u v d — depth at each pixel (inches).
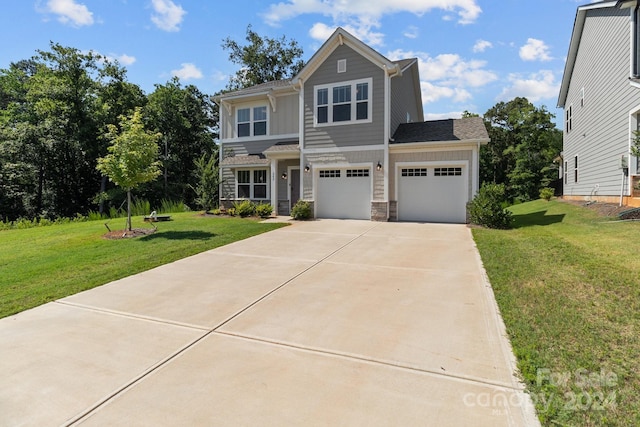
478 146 490.9
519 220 496.7
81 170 1017.5
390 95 532.7
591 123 581.0
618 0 424.2
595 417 89.8
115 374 119.6
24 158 895.7
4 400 105.7
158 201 1090.7
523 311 159.2
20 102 1141.7
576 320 144.8
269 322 161.6
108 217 826.2
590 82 583.8
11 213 910.4
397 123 587.5
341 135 550.0
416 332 147.0
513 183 1160.2
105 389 110.8
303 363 124.3
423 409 97.3
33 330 157.6
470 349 131.0
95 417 97.6
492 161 1263.5
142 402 103.9
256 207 588.7
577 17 595.8
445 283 213.3
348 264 266.5
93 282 230.1
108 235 405.7
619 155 467.5
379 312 170.2
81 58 983.6
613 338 128.7
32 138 889.5
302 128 574.2
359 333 147.6
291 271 250.2
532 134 1149.7
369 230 430.9
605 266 206.2
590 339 128.9
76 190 1016.2
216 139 1395.2
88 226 518.3
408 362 123.1
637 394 97.8
